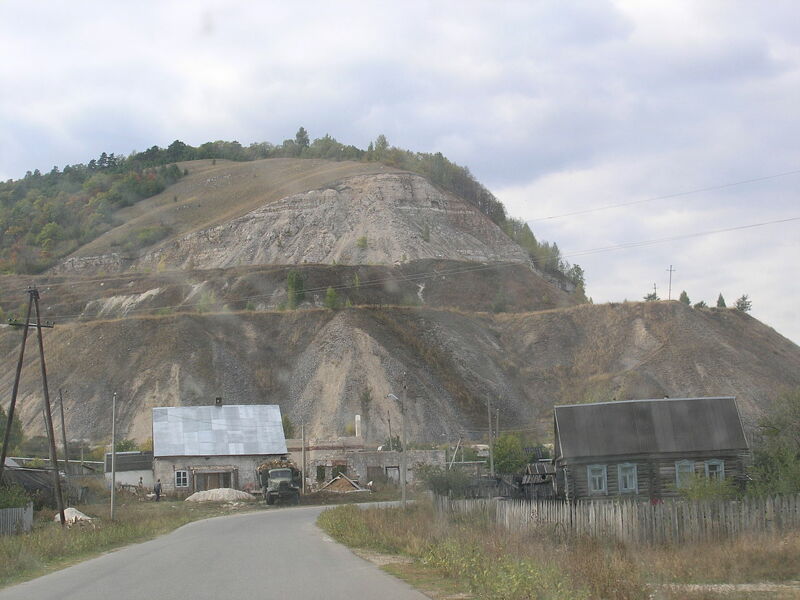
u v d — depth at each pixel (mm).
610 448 40719
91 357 106812
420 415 97125
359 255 169500
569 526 27766
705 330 111125
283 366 108250
